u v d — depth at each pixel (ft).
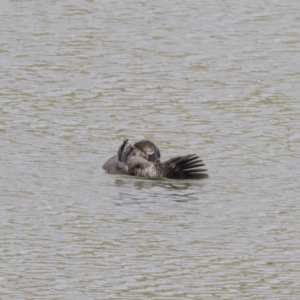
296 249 156.97
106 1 341.41
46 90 250.57
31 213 171.12
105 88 253.44
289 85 257.55
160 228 164.96
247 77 264.31
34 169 194.80
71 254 153.38
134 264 149.89
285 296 139.64
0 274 145.07
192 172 191.31
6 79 258.78
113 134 219.00
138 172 192.34
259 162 201.36
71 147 209.56
